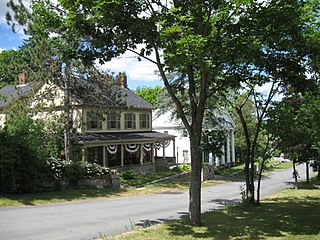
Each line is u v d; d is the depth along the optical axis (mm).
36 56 22766
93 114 30000
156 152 44500
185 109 18188
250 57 11508
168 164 41188
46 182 20734
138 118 38250
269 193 23438
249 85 16844
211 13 11062
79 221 12820
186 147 45719
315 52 12008
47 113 24859
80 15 9984
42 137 22953
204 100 11320
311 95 14883
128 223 12492
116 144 32406
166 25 9734
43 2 10742
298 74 12195
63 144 26156
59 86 24359
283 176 36562
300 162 23609
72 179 22219
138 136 35625
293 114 15820
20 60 24547
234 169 43000
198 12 9836
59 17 10703
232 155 48562
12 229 11352
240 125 51000
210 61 8984
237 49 9984
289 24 10062
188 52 8898
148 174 32656
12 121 21484
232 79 12406
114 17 9867
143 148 36281
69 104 25047
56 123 24562
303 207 15445
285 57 12086
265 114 15938
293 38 11797
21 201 17172
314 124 15969
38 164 19875
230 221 12016
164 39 9336
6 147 18172
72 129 25016
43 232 10938
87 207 16500
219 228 10805
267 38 10969
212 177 34344
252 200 16109
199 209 11461
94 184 23469
